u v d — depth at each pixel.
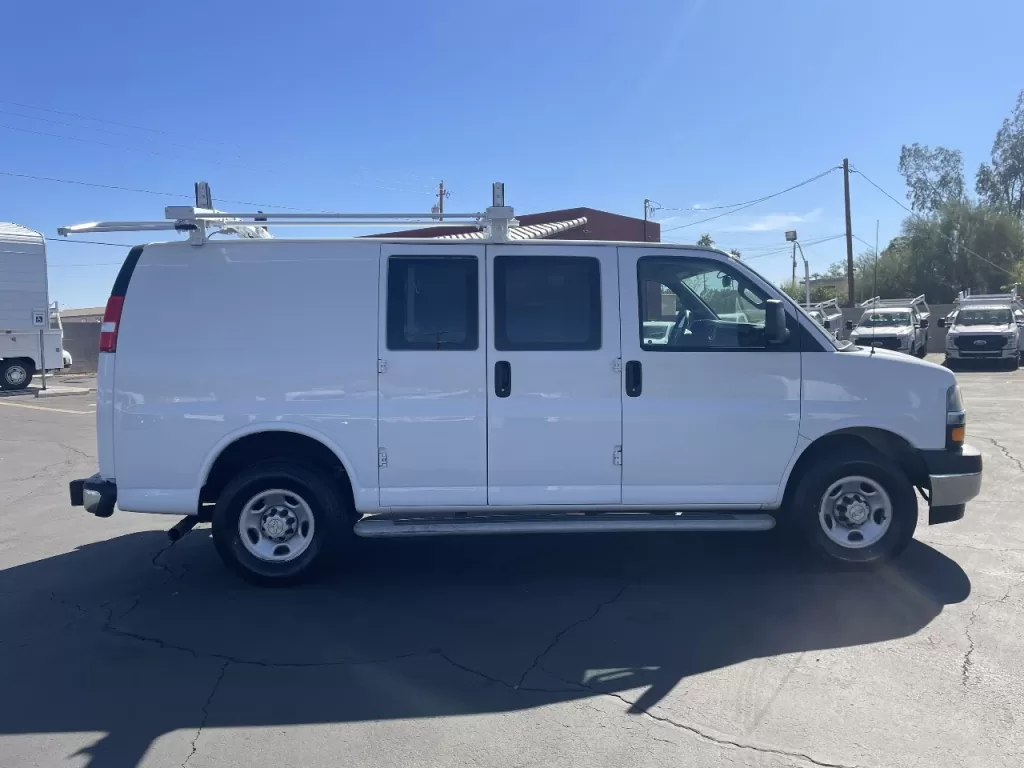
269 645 4.88
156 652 4.79
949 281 50.25
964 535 6.91
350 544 7.04
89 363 32.47
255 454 5.99
